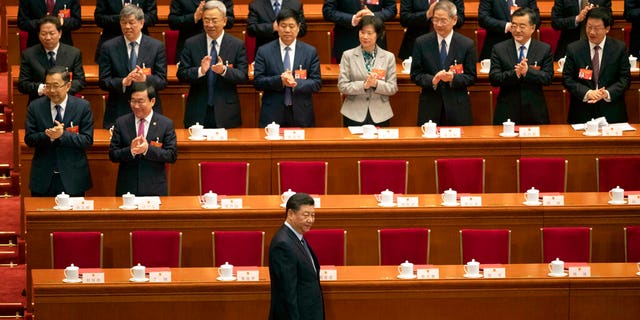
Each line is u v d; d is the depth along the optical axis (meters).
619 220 38.00
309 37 49.44
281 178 39.72
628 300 34.19
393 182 40.06
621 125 42.72
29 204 37.31
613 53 42.84
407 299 33.78
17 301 37.59
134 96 38.09
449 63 42.38
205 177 39.75
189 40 42.62
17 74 46.12
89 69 47.06
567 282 33.91
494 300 33.97
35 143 38.44
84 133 38.69
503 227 37.78
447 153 41.62
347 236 37.50
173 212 36.91
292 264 31.17
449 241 37.72
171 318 33.50
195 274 34.09
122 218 36.75
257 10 45.28
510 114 43.03
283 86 42.41
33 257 36.69
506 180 41.84
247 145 40.97
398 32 49.56
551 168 40.50
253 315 33.72
